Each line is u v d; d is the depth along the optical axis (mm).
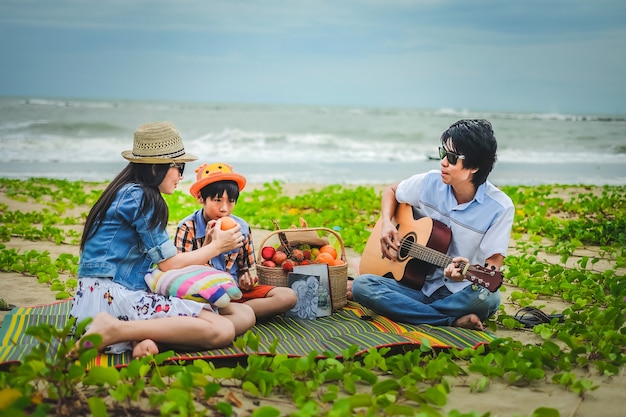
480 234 4809
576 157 27266
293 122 42406
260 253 5086
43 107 41938
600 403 3512
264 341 4293
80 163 18938
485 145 4594
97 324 3811
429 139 36062
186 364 3871
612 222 9195
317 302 4879
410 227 4980
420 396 3352
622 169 21344
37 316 4742
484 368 3779
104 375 3332
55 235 8016
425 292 4930
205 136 30328
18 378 3283
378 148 29438
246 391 3551
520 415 3352
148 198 4113
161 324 3898
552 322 4723
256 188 14031
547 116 67500
